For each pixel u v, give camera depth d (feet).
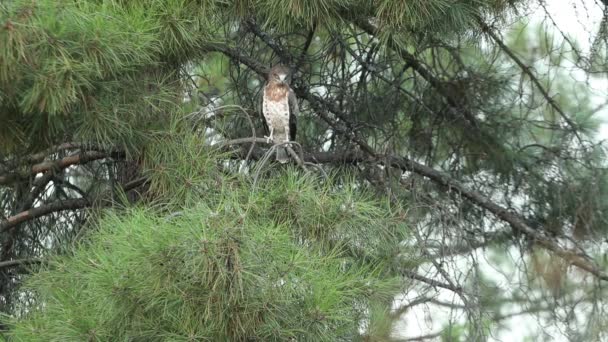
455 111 44.16
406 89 45.52
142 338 27.43
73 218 40.22
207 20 34.88
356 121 42.47
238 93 41.88
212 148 34.45
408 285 35.32
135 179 36.37
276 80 40.09
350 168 41.06
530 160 45.06
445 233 40.01
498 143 44.86
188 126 34.53
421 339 39.37
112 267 26.94
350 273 29.14
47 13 29.76
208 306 26.04
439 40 39.52
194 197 32.14
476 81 44.32
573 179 44.37
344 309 27.48
